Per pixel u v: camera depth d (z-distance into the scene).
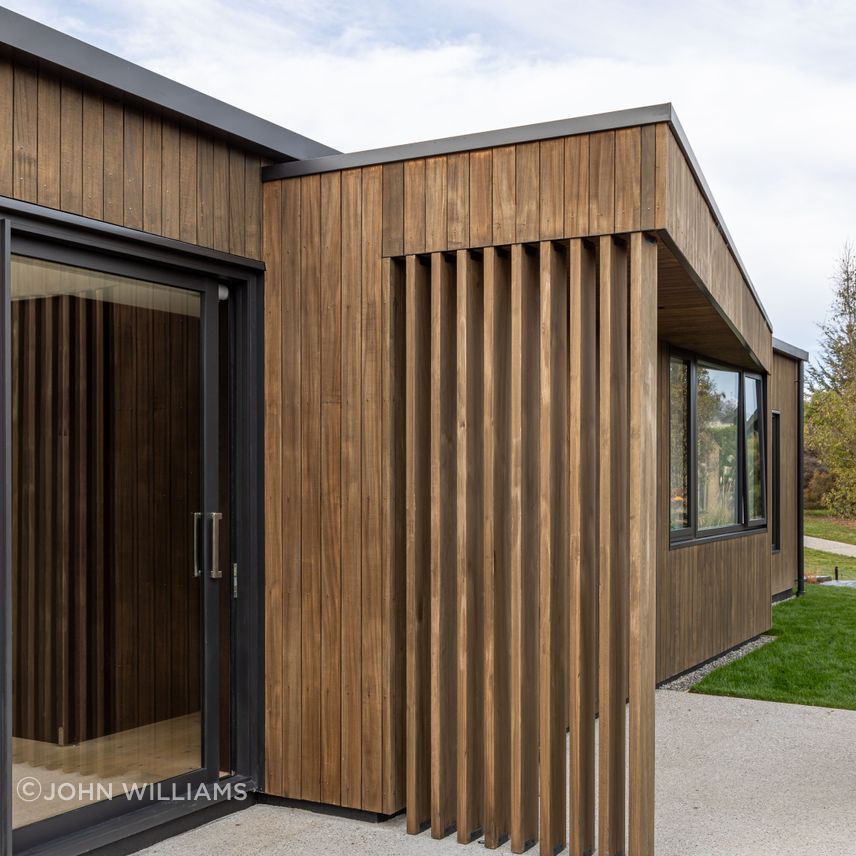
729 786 4.65
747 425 9.06
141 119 3.81
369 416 4.14
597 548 4.10
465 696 3.90
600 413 3.66
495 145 3.83
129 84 3.64
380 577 4.11
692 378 7.33
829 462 21.33
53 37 3.36
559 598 3.85
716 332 6.24
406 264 4.11
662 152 3.52
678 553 7.04
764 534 9.14
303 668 4.28
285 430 4.34
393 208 4.09
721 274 5.26
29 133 3.39
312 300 4.28
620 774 3.76
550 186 3.74
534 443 3.95
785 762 5.05
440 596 3.97
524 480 3.86
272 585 4.36
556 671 3.82
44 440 3.54
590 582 3.80
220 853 3.77
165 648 4.03
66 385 3.62
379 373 4.13
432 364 4.00
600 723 3.63
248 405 4.36
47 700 3.55
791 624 9.62
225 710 4.38
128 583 3.87
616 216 3.60
